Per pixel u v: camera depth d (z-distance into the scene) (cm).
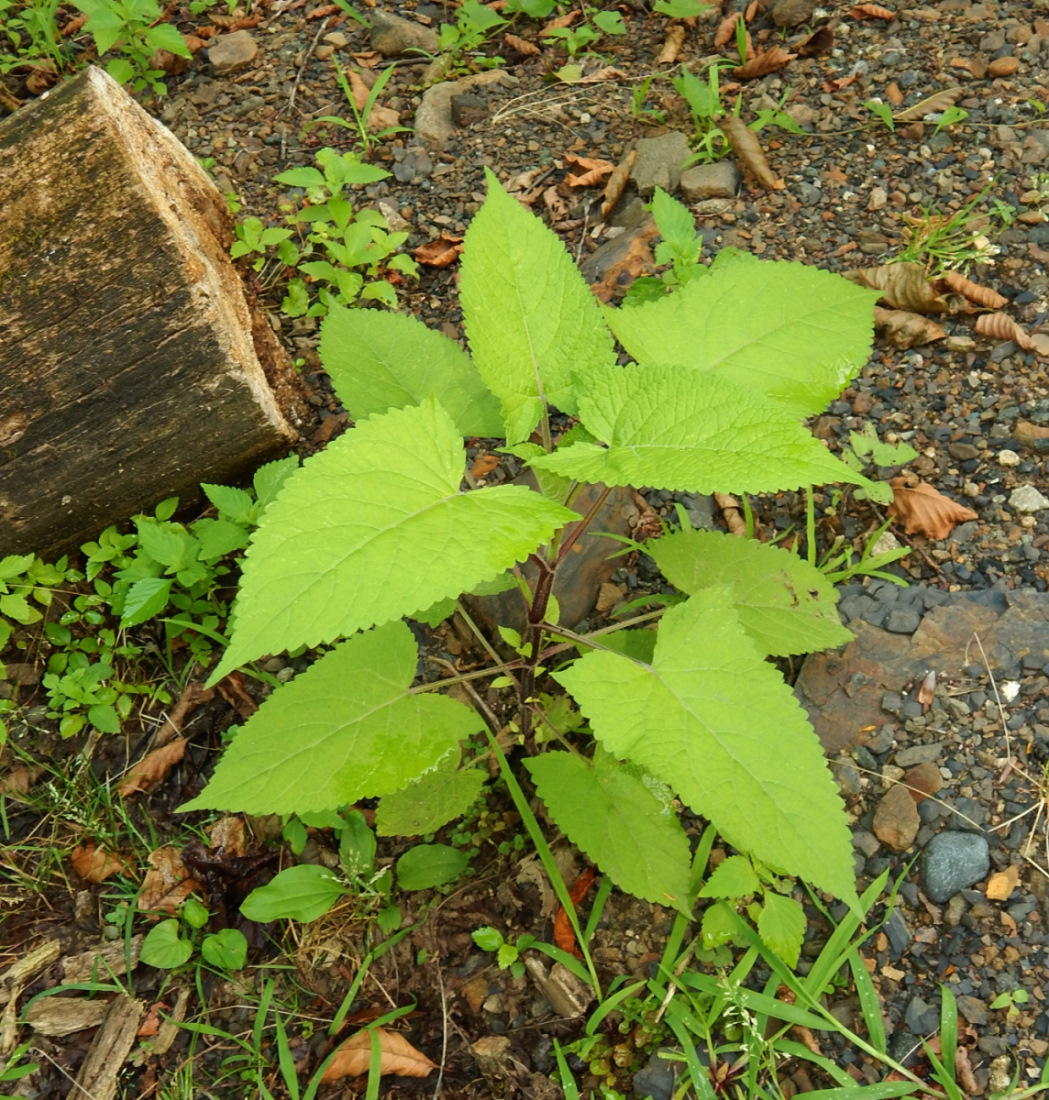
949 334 94
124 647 86
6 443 81
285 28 127
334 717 69
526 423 68
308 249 106
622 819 71
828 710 79
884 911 73
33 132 77
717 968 73
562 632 73
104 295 79
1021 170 101
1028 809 74
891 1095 67
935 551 85
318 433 98
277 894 75
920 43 112
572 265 69
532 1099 71
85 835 81
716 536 79
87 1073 72
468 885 78
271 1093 72
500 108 117
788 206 104
